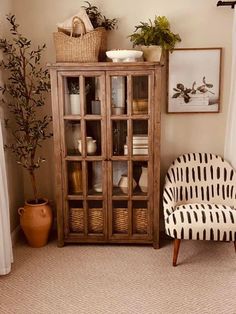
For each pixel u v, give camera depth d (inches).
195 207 107.1
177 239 103.3
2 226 97.2
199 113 125.4
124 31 121.5
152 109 108.6
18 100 118.4
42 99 124.3
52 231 133.2
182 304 87.8
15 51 119.3
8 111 118.8
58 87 108.5
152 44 110.7
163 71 122.5
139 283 97.2
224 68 122.3
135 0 119.5
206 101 124.1
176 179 117.6
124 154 113.9
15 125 123.9
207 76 122.3
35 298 91.0
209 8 118.6
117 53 106.7
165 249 117.6
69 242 120.0
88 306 87.4
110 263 108.3
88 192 116.9
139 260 110.0
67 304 88.3
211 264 107.2
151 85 107.0
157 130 109.9
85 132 112.0
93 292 93.3
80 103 109.7
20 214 118.5
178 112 125.2
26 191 134.4
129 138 111.2
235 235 99.6
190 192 119.0
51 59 124.3
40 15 121.9
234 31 113.3
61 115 110.4
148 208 115.4
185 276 100.5
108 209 116.0
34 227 116.0
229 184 116.9
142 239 117.6
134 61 108.2
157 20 112.3
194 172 119.4
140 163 115.3
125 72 106.4
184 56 121.0
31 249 118.3
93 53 107.0
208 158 120.4
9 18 115.4
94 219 118.3
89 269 104.9
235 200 113.4
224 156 125.0
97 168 116.2
